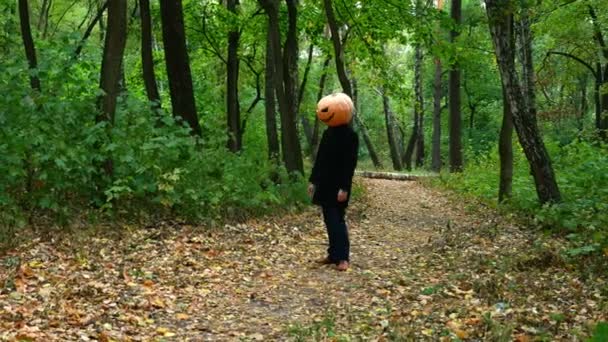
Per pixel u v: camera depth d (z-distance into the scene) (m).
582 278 8.39
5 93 9.72
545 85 31.84
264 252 9.97
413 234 12.56
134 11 21.39
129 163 10.68
